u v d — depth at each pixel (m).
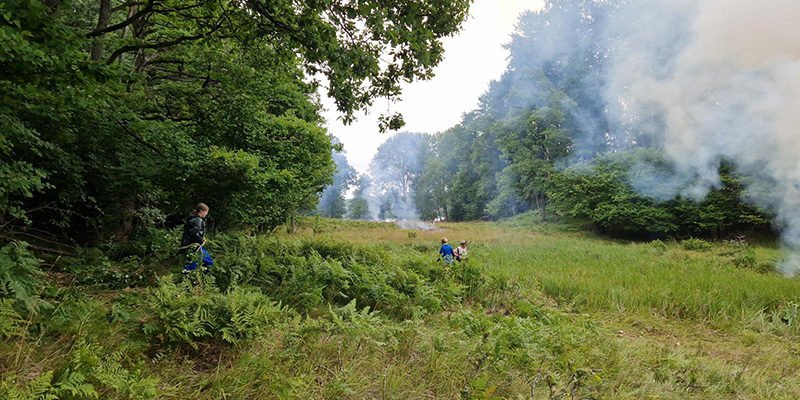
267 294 5.14
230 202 8.98
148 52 10.56
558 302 7.84
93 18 9.86
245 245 6.73
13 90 3.39
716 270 11.12
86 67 3.46
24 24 3.12
